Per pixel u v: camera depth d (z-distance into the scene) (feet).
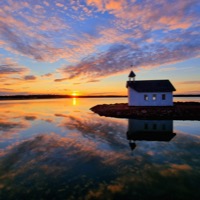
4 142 48.03
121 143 45.57
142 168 29.91
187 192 22.47
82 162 33.01
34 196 22.18
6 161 33.88
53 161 33.63
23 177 27.27
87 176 27.35
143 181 25.49
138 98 118.52
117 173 28.25
